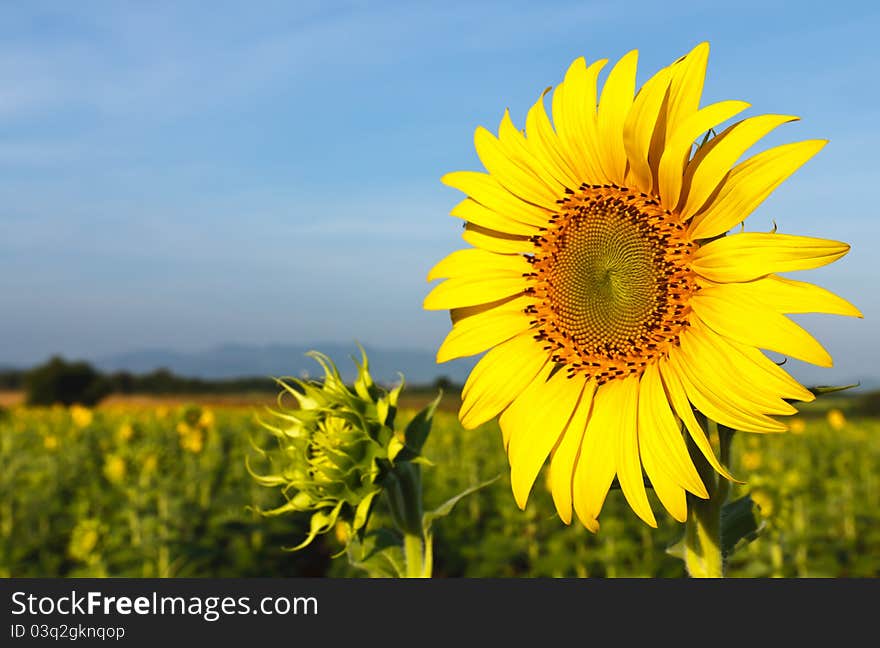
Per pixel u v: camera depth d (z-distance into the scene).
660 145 0.46
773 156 0.41
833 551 1.77
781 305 0.41
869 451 2.96
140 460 2.01
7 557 1.98
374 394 0.56
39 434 3.73
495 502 2.54
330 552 2.22
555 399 0.49
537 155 0.51
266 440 3.01
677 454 0.44
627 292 0.48
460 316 0.53
